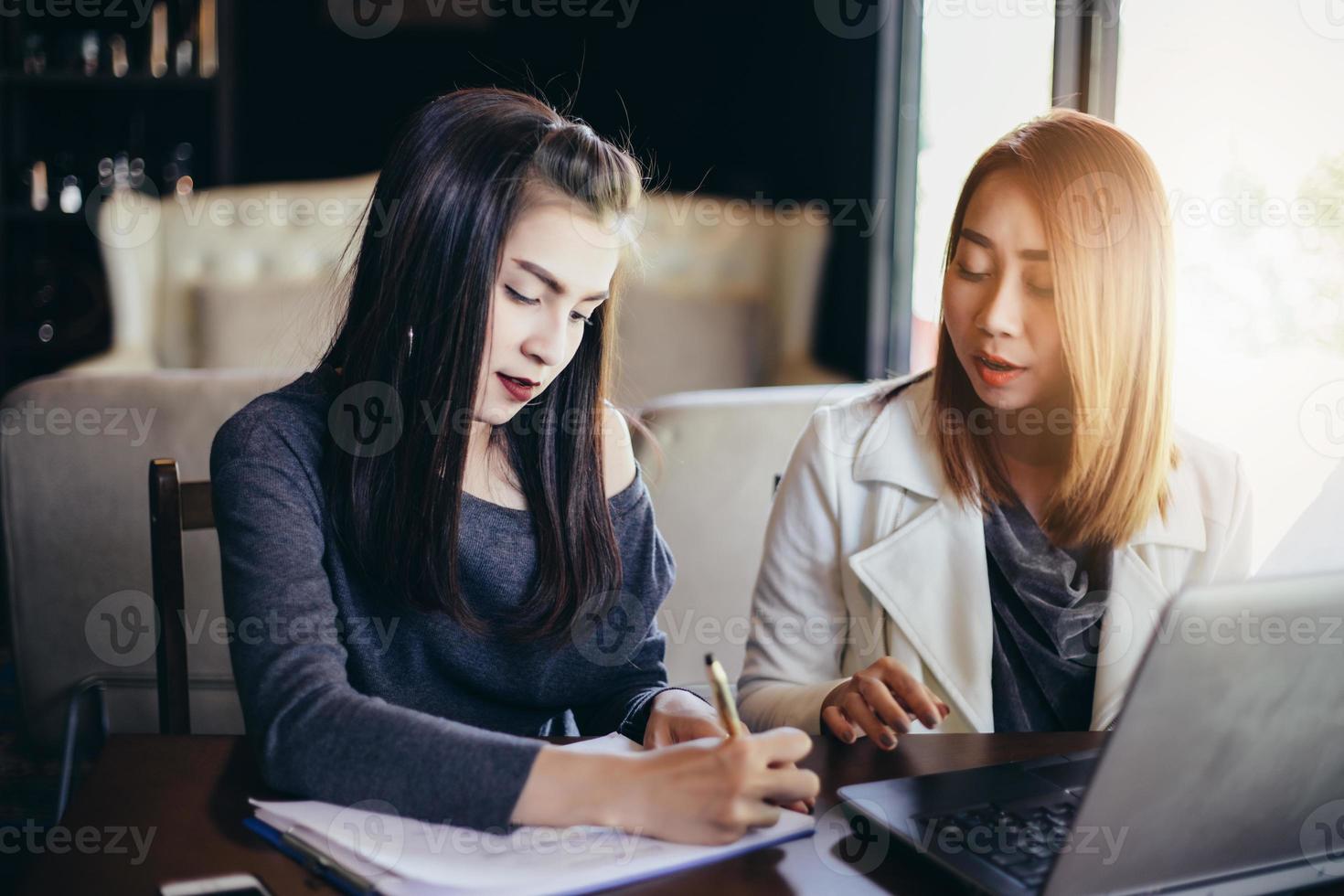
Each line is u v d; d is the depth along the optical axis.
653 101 4.27
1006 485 1.29
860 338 3.75
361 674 1.15
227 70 4.11
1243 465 1.38
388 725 0.85
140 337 3.60
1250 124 1.84
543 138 1.06
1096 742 1.03
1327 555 1.27
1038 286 1.24
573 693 1.22
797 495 1.36
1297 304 1.79
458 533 1.12
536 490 1.19
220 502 1.04
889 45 3.55
